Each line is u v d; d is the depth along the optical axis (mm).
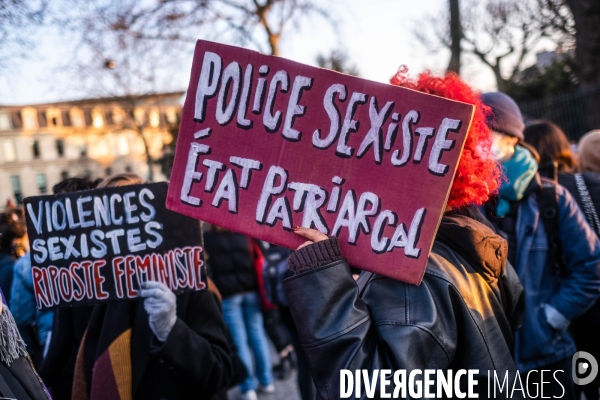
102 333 1996
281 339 4852
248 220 1439
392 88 1345
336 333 1225
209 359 1985
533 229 2389
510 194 2406
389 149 1344
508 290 1602
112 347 1958
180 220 1940
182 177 1494
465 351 1278
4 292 3318
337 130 1382
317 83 1398
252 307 4395
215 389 2062
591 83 9633
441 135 1307
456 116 1298
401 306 1263
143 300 2018
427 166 1313
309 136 1402
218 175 1470
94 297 1975
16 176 51688
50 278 2010
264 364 4461
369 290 1337
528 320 2338
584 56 9633
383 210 1337
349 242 1356
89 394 2006
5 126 51281
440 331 1227
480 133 1448
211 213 1469
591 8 9414
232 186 1457
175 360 1884
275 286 3666
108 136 54719
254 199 1439
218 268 4238
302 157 1406
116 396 1919
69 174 53875
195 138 1488
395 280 1319
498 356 1324
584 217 2520
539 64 19266
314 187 1394
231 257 4277
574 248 2342
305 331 1255
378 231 1335
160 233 1946
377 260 1325
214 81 1472
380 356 1215
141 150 56531
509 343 1467
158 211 1950
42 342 2934
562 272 2400
